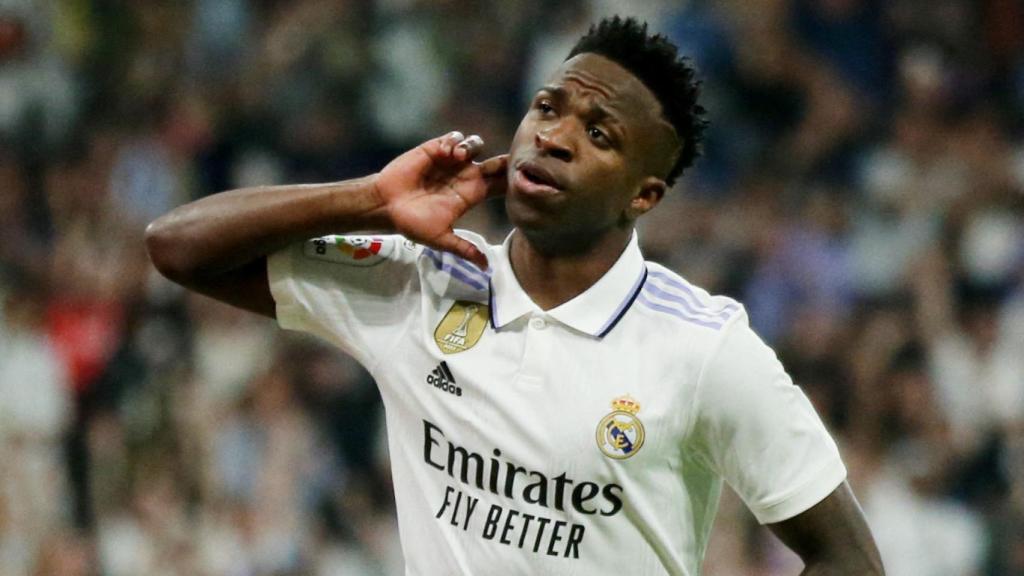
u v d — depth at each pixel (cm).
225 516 2622
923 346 2859
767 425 927
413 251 995
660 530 935
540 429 923
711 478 962
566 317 944
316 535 2644
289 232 948
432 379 959
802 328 2888
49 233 3162
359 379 2772
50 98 3419
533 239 949
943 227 3162
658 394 923
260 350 2778
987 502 2703
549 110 937
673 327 936
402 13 3459
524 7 3459
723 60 3384
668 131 949
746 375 921
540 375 934
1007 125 3381
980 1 3522
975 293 3058
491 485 935
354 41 3409
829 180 3291
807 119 3353
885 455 2705
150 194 3241
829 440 955
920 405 2752
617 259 960
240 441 2680
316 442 2717
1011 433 2816
